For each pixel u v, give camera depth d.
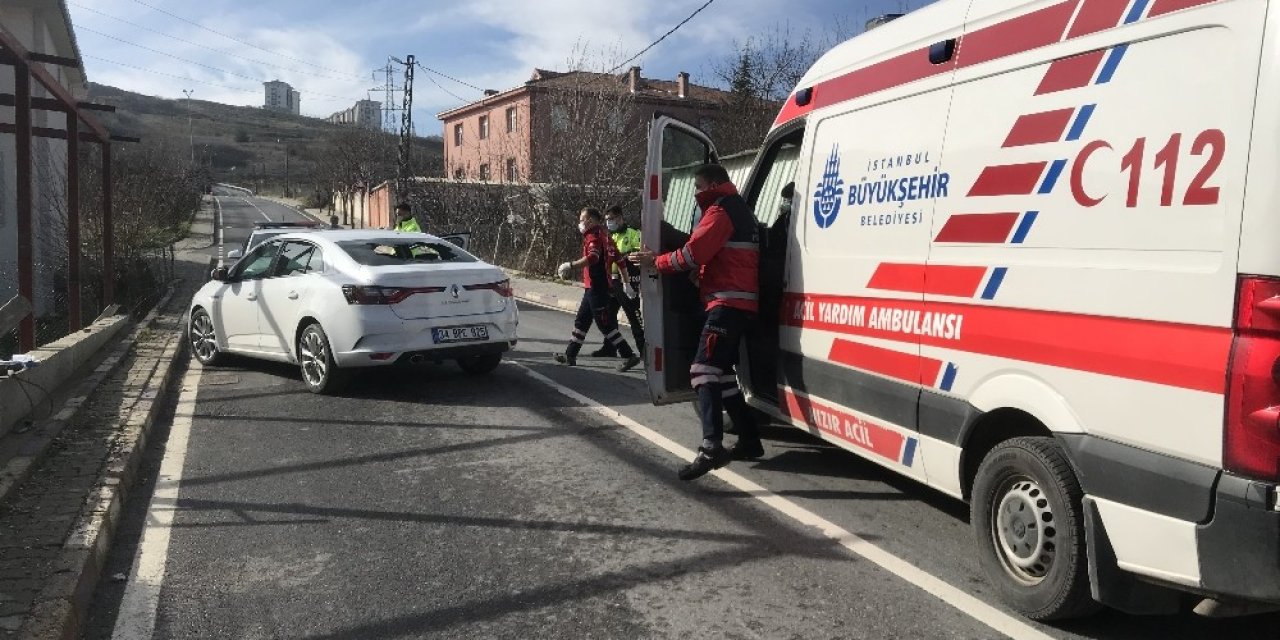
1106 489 3.14
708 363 5.30
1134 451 3.04
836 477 5.56
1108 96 3.19
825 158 4.90
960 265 3.84
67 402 6.85
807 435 6.58
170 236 32.12
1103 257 3.17
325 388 7.88
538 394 8.05
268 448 6.27
